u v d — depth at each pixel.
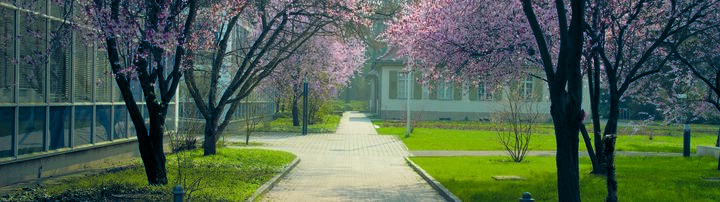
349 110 88.31
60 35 11.89
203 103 19.92
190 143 21.80
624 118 51.94
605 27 13.12
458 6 16.89
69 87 15.47
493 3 16.38
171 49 11.77
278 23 21.78
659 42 13.16
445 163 20.73
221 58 19.80
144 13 12.52
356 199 12.59
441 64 17.91
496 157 23.56
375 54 67.25
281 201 12.09
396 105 57.97
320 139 33.62
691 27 15.50
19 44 13.12
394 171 18.95
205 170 15.60
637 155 25.19
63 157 15.18
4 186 12.30
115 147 18.27
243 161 18.80
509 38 16.30
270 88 36.31
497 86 18.95
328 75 35.19
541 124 47.06
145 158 12.13
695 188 14.07
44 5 13.82
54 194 10.84
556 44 15.99
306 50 23.81
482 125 47.50
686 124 24.31
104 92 17.50
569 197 9.23
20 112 13.27
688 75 18.12
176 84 12.55
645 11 14.33
